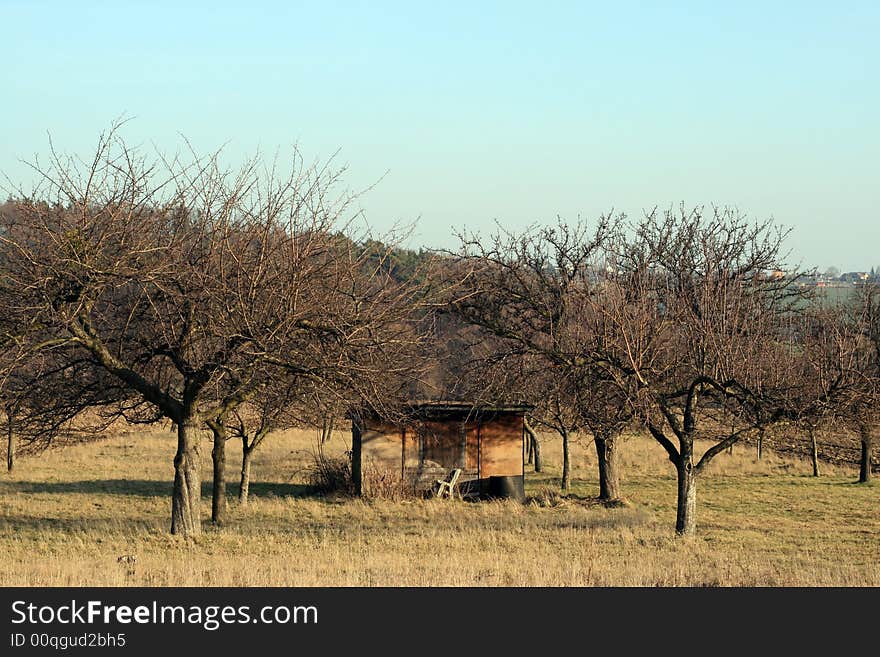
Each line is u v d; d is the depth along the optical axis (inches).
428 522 1648.6
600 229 1795.0
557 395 1504.7
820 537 1521.9
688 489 1450.5
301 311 1176.8
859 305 1813.5
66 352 1283.2
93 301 1163.3
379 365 1226.6
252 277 1171.3
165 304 1233.4
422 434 1995.6
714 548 1323.8
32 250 1122.0
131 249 1135.0
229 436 1847.9
